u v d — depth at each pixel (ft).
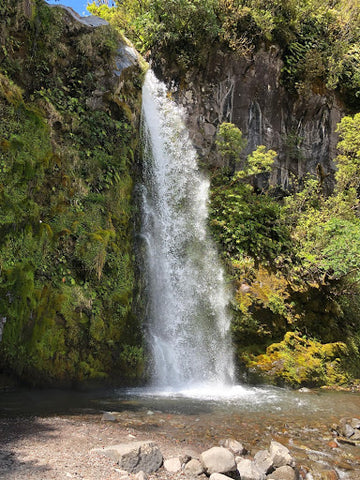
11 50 23.94
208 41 39.93
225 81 41.96
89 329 22.25
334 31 51.90
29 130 21.70
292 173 46.55
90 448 12.60
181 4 37.65
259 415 19.66
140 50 38.58
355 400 24.59
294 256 36.14
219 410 19.95
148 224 30.25
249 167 40.16
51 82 26.04
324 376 29.07
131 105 30.76
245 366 28.48
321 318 33.71
